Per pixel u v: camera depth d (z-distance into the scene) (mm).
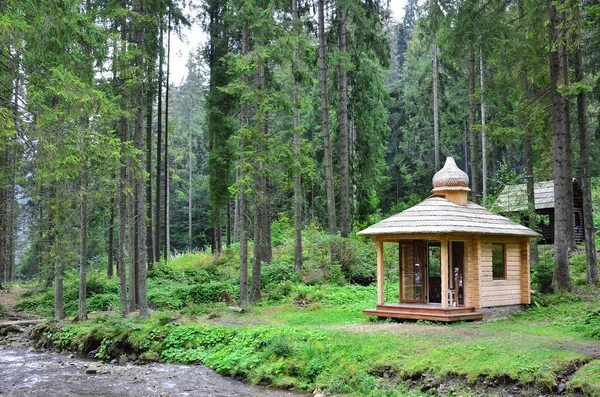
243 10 20641
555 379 10469
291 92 22688
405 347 13250
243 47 21984
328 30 29016
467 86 31438
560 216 20094
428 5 24188
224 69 29062
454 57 23484
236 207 45094
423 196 46469
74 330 18578
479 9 22406
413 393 11242
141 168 19344
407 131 47406
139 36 20453
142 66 20172
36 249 28906
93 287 26906
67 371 15023
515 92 21859
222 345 16000
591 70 23297
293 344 14625
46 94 13781
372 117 30703
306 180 38844
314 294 22859
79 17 14688
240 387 13195
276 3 23031
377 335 14547
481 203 28531
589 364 10930
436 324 16531
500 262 18828
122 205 21391
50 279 27297
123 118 21391
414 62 46156
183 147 61156
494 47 21859
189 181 59125
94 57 16312
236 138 20984
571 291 19844
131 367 15305
